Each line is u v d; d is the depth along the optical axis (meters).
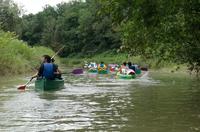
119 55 78.69
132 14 12.94
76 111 12.60
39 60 42.38
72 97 16.56
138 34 15.66
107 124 10.44
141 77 32.16
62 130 9.59
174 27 14.95
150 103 14.67
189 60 16.94
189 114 12.11
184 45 16.42
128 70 31.39
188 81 27.06
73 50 99.38
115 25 14.43
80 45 98.44
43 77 20.05
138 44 16.25
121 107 13.59
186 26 14.85
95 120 11.01
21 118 11.19
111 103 14.63
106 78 30.58
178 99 15.96
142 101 15.26
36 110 12.73
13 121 10.71
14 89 20.03
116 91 19.41
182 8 13.73
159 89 20.62
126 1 12.72
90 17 94.31
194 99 15.96
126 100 15.59
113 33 86.31
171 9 12.93
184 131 9.60
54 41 101.75
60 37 102.50
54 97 16.50
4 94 17.59
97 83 24.92
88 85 23.19
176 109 13.12
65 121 10.80
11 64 31.75
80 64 73.81
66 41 101.81
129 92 18.89
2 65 30.17
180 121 10.92
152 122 10.76
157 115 11.91
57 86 20.17
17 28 64.56
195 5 13.55
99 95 17.42
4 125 10.14
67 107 13.49
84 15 96.06
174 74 37.22
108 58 79.38
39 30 115.31
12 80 26.33
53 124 10.34
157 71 43.66
